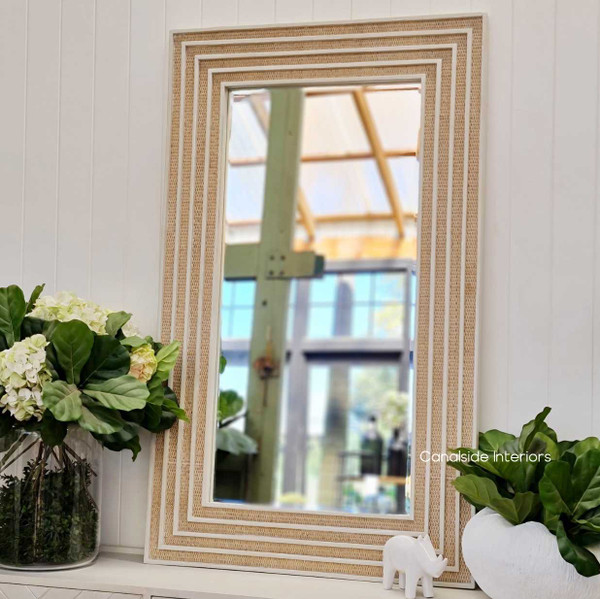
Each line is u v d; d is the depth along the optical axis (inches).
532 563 52.6
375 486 143.6
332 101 114.4
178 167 69.6
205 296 68.6
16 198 74.0
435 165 64.7
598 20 63.5
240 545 65.7
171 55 70.4
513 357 63.4
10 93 74.7
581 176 63.1
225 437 79.4
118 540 69.6
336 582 62.0
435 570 56.6
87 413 59.9
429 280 64.3
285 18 69.4
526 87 64.4
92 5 73.6
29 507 62.2
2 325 62.2
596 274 62.4
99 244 72.0
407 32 65.7
